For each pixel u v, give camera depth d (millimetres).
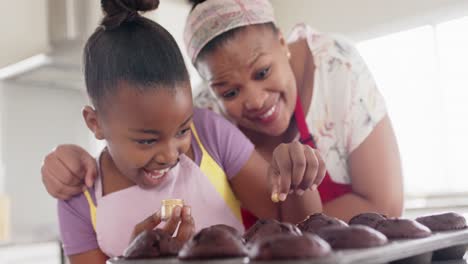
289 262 443
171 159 751
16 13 1669
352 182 1104
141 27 751
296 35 1211
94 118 783
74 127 2629
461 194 2072
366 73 1145
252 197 914
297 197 886
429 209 2057
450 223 698
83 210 860
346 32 2074
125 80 709
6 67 1839
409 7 1927
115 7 779
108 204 845
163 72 711
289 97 1038
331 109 1118
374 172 1073
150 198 847
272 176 772
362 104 1104
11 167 2416
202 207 880
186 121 744
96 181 860
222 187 904
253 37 958
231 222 906
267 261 464
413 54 2225
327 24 2086
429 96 2201
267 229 599
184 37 1035
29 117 2475
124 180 852
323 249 475
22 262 2094
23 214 2447
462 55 2096
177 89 719
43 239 2193
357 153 1094
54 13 1672
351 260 466
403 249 547
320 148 1104
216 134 920
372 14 2006
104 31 762
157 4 812
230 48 948
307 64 1149
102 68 739
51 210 2539
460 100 2117
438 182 2193
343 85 1115
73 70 1978
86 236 866
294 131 1100
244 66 960
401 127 2275
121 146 753
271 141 1088
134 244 601
